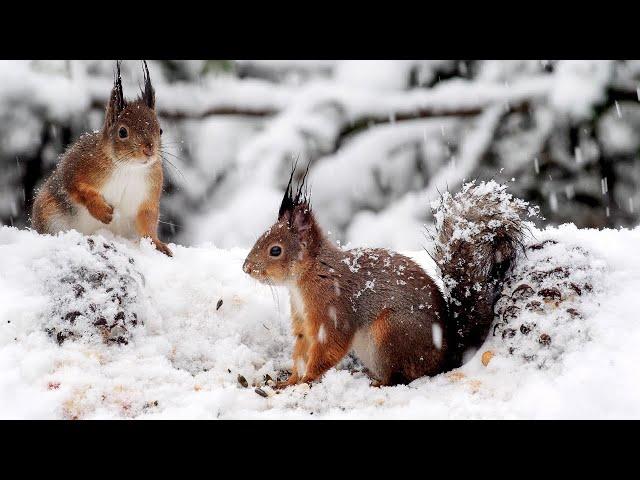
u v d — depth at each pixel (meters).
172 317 9.53
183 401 7.89
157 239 10.96
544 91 16.56
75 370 7.97
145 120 11.02
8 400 7.52
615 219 16.22
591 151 16.14
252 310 9.85
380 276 9.23
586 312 8.45
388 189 17.12
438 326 9.02
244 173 16.36
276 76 18.22
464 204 9.35
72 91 16.80
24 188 16.78
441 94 16.97
